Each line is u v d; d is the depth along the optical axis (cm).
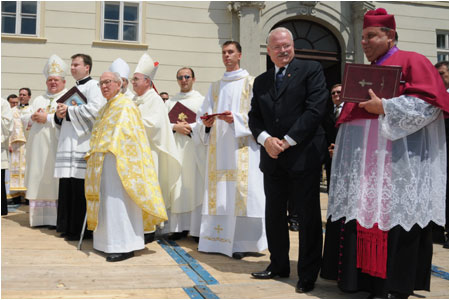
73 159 427
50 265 328
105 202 358
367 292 276
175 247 411
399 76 248
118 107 370
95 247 371
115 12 899
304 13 950
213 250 389
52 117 463
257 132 301
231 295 263
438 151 264
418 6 1045
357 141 268
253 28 907
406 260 251
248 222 381
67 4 873
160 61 908
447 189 406
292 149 281
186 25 920
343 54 992
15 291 263
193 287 279
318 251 282
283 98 288
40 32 862
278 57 292
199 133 414
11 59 850
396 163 252
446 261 371
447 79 466
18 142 686
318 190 284
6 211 581
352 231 263
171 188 445
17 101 722
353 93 255
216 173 389
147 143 382
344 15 985
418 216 248
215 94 414
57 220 446
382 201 251
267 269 310
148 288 277
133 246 361
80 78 475
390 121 243
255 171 375
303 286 275
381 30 266
